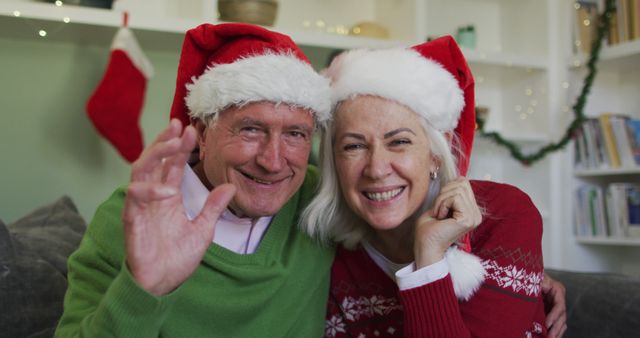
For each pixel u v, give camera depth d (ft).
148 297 2.68
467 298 3.58
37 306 4.12
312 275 3.97
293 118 3.38
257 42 3.59
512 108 10.01
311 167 4.62
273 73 3.31
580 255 9.23
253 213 3.52
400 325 4.02
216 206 2.92
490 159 10.16
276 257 3.83
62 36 7.38
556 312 4.49
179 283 2.82
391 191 3.68
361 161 3.70
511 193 4.03
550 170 9.21
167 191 2.60
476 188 4.08
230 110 3.39
